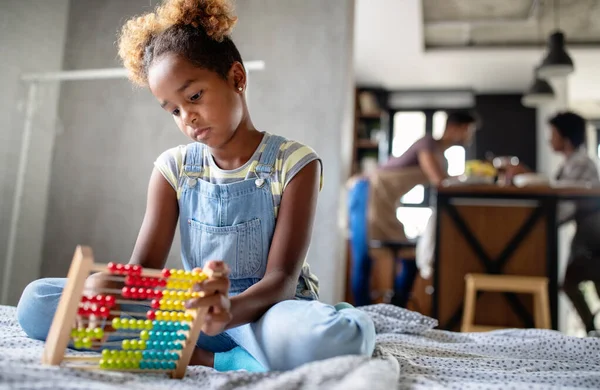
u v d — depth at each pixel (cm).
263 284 105
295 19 293
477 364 120
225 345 122
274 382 80
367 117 731
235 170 122
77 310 89
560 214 373
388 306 169
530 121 715
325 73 289
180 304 92
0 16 272
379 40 585
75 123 299
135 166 294
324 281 279
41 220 295
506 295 320
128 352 93
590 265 362
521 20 540
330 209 282
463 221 331
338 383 79
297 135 287
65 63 301
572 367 121
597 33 571
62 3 302
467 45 606
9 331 128
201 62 109
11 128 280
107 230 294
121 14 301
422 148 395
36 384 72
